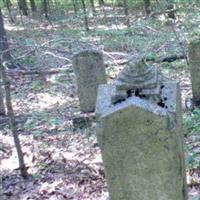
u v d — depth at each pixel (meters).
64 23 9.89
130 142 1.67
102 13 10.66
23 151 3.26
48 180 2.74
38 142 3.44
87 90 3.80
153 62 5.11
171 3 5.85
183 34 5.40
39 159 3.07
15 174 2.90
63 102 4.45
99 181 2.63
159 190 1.72
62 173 2.81
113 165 1.71
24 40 7.79
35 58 5.99
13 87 5.09
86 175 2.72
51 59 6.06
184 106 3.72
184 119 3.30
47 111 4.22
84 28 8.90
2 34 5.96
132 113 1.63
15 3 15.02
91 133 3.52
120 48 6.43
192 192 2.27
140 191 1.73
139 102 1.63
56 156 3.09
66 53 6.30
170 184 1.70
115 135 1.67
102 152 1.70
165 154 1.66
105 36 7.38
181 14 5.83
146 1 8.72
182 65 4.94
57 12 11.90
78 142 3.34
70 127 3.73
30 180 2.78
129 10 10.03
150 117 1.62
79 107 4.14
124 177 1.72
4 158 3.18
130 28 7.04
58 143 3.38
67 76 5.29
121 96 1.72
